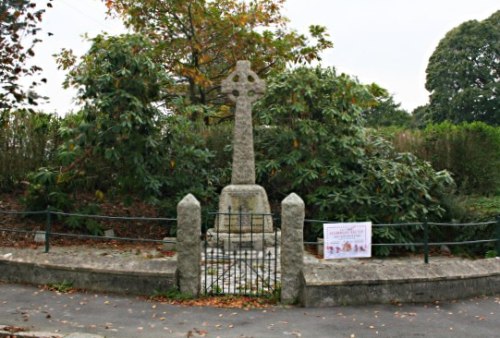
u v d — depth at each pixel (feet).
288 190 42.29
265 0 60.95
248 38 56.54
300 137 40.06
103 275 25.22
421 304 24.23
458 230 39.47
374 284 24.16
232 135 47.65
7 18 31.73
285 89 39.68
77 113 46.96
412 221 36.99
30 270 26.45
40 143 46.34
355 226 25.22
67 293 24.95
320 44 57.98
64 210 39.11
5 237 36.40
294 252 23.99
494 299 25.43
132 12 55.83
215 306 23.21
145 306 23.06
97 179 43.16
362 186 37.70
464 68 107.76
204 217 39.96
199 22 55.62
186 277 24.30
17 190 45.91
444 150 50.11
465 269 25.96
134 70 37.65
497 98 104.73
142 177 38.47
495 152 49.49
